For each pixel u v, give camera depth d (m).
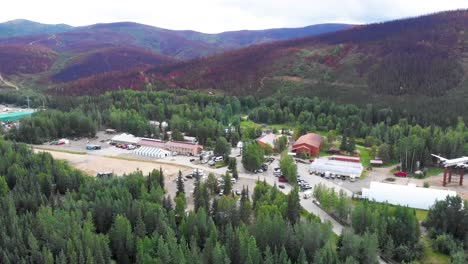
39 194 103.12
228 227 84.69
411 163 150.25
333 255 76.75
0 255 76.38
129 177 118.31
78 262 75.88
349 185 134.50
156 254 78.31
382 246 89.94
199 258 75.31
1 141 151.62
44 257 74.56
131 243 83.19
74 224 83.62
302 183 133.50
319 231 82.88
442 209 99.06
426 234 99.56
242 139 188.50
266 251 75.62
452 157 156.62
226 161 156.88
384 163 161.38
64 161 145.75
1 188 110.25
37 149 175.75
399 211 95.06
